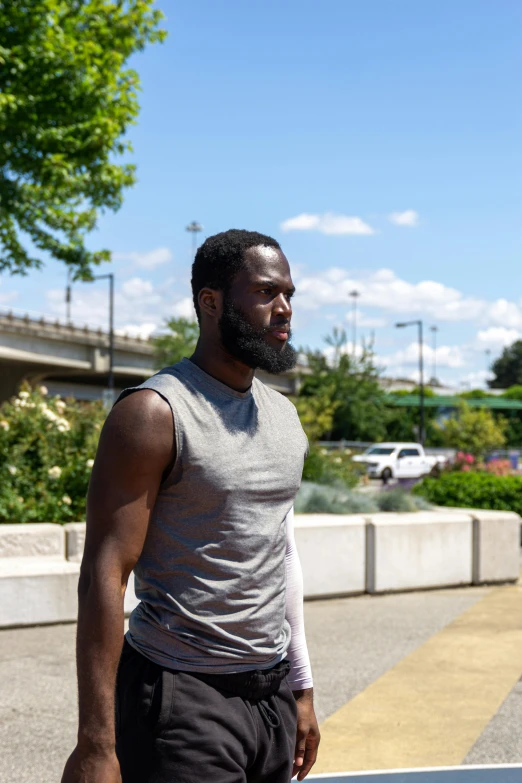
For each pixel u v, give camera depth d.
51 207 15.58
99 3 15.67
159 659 1.76
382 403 57.75
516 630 6.97
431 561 8.98
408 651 6.25
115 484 1.71
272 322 1.90
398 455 36.41
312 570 8.32
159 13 16.14
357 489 12.73
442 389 113.75
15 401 9.15
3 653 5.96
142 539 1.73
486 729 4.54
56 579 6.91
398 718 4.72
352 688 5.30
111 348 48.91
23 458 8.62
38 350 49.62
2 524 8.10
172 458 1.75
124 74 15.85
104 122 14.92
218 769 1.71
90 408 9.52
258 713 1.83
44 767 3.93
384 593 8.70
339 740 4.36
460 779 3.50
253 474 1.82
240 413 1.87
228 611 1.79
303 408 17.94
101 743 1.60
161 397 1.76
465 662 5.95
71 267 16.33
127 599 6.66
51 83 14.53
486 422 54.84
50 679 5.33
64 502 8.54
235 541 1.78
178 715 1.72
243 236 1.93
